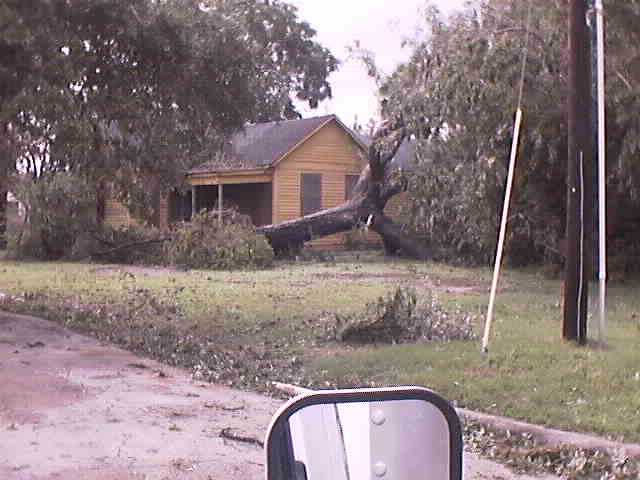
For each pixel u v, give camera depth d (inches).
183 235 995.3
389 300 495.2
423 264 1045.8
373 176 1159.6
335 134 1382.9
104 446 273.6
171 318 564.4
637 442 288.8
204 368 405.1
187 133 611.5
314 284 795.4
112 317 557.6
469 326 497.4
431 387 359.6
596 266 780.0
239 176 1331.2
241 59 576.4
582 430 302.7
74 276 858.1
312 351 451.8
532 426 304.8
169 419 309.6
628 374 382.9
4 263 1042.1
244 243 991.0
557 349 441.1
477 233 875.4
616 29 625.3
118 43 546.6
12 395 330.6
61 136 531.2
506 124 716.0
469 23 733.9
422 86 788.6
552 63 691.4
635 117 668.1
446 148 812.0
